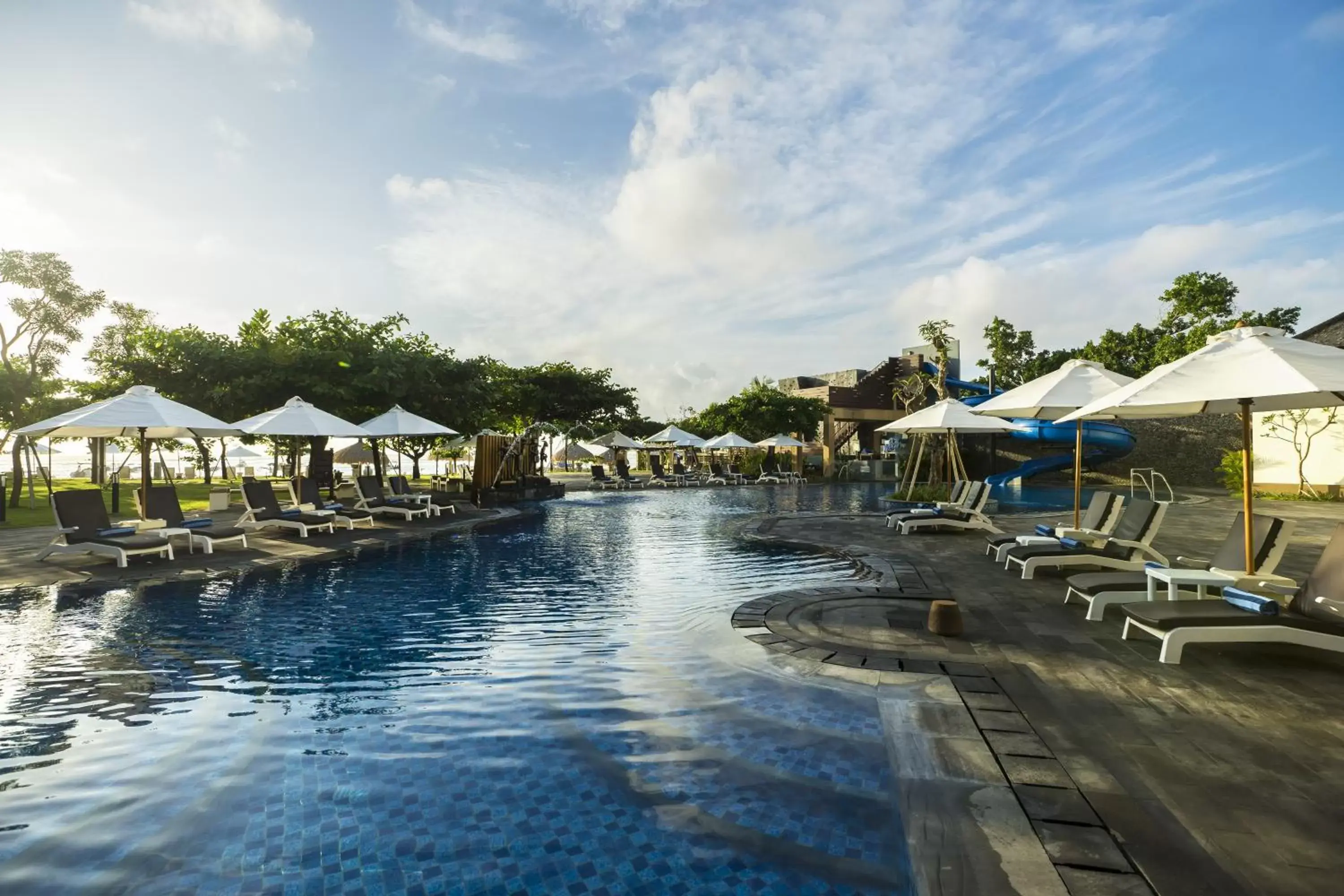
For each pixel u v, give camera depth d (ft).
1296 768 10.03
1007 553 28.81
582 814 9.65
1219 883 7.20
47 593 25.31
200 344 61.26
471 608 22.94
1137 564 24.57
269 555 33.12
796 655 16.52
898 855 8.39
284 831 9.30
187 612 22.48
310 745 12.12
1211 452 90.27
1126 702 12.89
